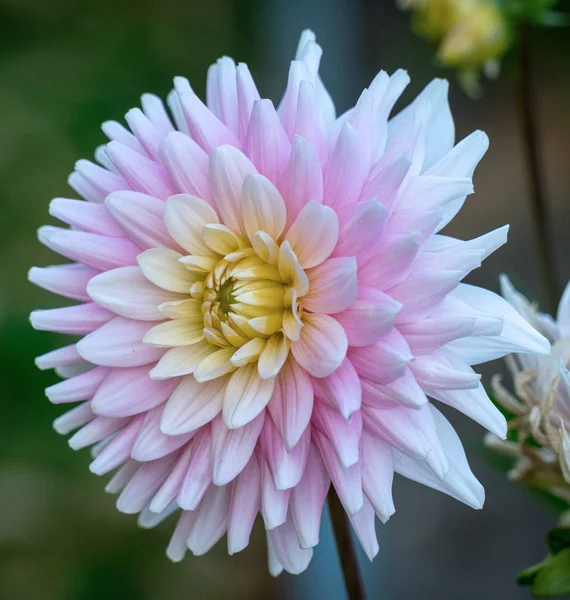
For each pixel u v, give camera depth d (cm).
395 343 43
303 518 44
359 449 44
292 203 44
